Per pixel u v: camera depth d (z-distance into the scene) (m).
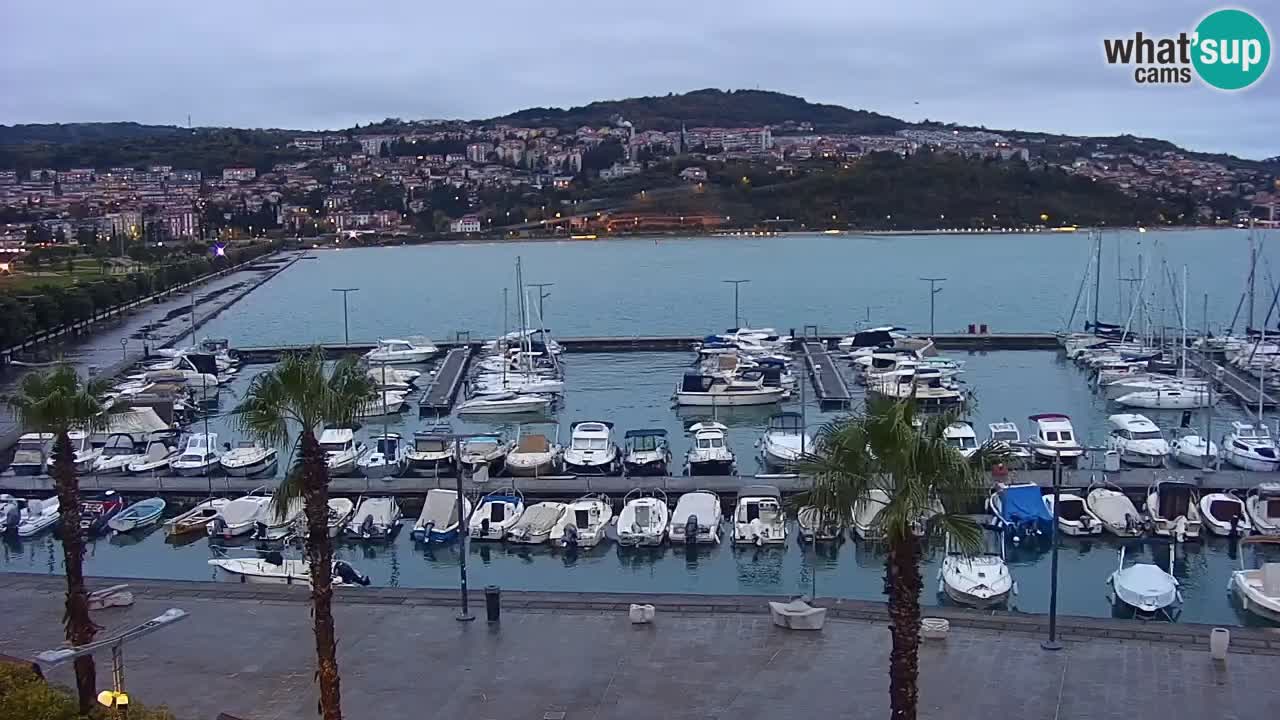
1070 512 47.47
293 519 47.72
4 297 110.81
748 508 48.28
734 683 28.06
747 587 43.31
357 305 164.75
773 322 134.62
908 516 18.69
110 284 140.38
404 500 53.84
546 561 46.56
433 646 30.86
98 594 34.03
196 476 59.62
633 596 34.41
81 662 25.33
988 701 26.61
